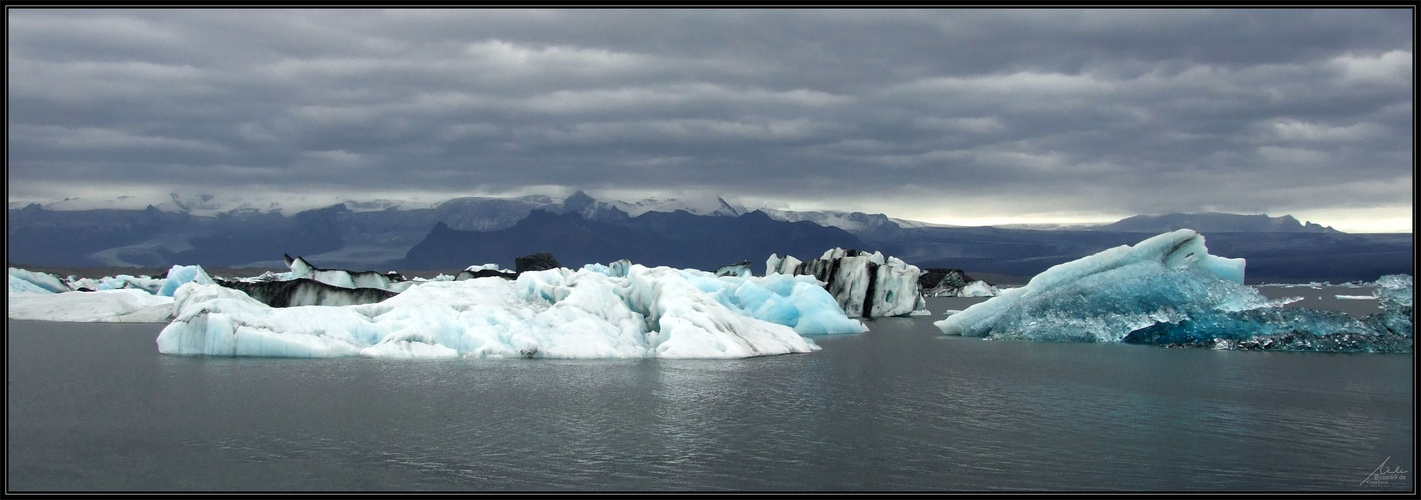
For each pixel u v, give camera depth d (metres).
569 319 30.23
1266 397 22.56
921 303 59.53
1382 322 31.33
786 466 16.44
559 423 19.39
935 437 18.45
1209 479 15.75
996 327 37.84
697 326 30.06
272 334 28.70
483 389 22.97
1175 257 34.56
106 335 36.84
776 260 68.50
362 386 23.36
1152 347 32.69
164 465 16.36
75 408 20.72
